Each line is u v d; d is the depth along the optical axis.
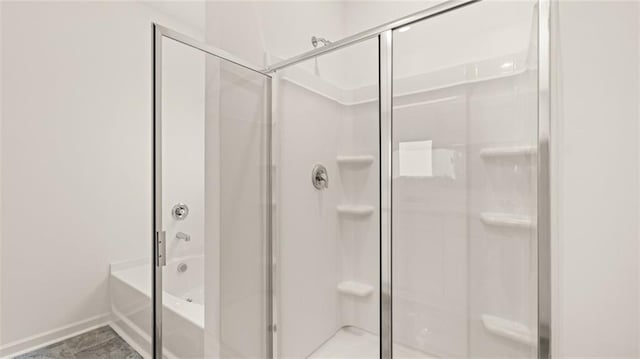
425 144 1.33
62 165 1.65
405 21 1.36
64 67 1.65
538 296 1.11
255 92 1.53
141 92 1.98
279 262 1.62
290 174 1.65
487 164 1.22
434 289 1.32
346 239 1.89
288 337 1.65
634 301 1.07
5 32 1.45
